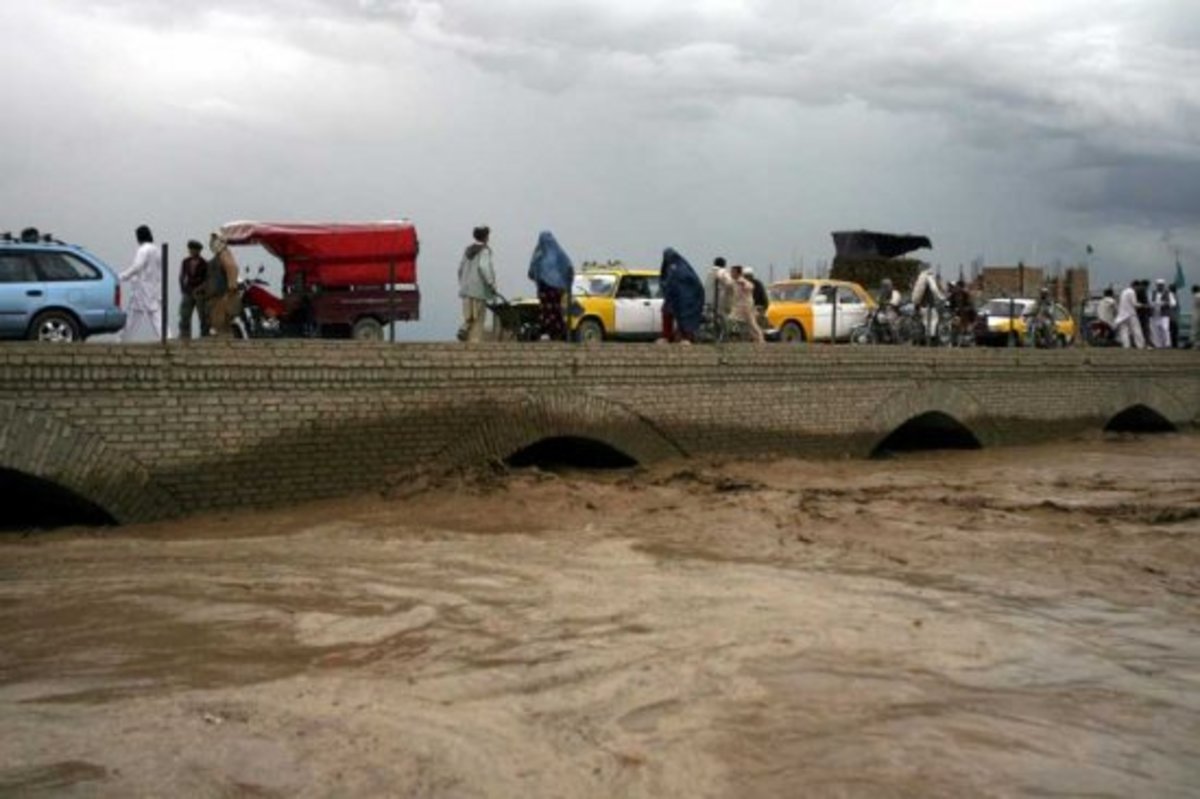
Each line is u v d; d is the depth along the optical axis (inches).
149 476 549.0
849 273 1540.4
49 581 449.1
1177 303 1362.0
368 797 252.2
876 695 327.6
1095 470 875.4
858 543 545.6
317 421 603.2
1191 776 273.7
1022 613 427.5
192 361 558.3
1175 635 401.7
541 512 596.1
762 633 387.5
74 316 644.1
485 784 260.2
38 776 260.1
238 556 494.0
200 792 252.2
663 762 275.0
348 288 872.9
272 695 319.9
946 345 1106.1
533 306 918.4
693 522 583.8
